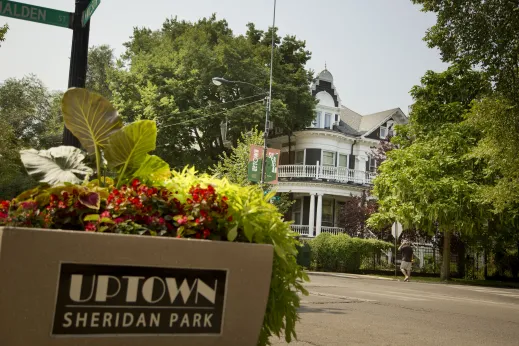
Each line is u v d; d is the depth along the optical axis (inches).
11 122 1784.0
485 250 1235.9
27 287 84.2
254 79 1524.4
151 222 104.5
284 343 242.7
